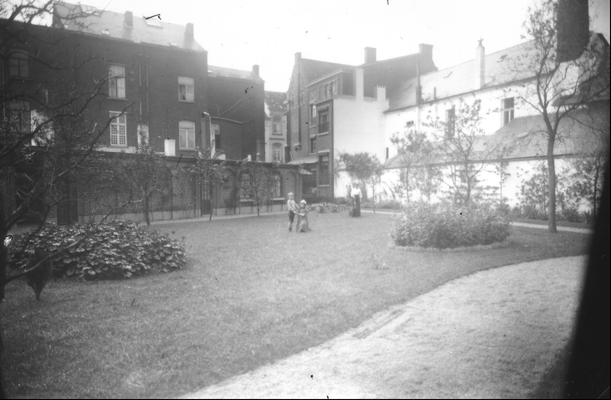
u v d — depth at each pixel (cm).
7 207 1436
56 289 838
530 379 438
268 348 530
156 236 1091
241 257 1199
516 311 646
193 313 671
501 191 2350
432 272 930
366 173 3553
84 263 930
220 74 4328
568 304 664
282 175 3353
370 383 438
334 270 989
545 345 512
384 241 1451
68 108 711
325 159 4106
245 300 741
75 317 654
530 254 1120
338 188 3956
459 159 1942
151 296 779
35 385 439
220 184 2877
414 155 2591
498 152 2088
